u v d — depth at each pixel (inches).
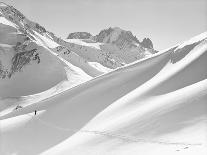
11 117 3843.5
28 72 7539.4
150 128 2039.9
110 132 2247.8
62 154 2172.7
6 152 2770.7
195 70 2920.8
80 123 2965.1
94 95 3597.4
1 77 7436.0
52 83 7214.6
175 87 2807.6
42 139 2864.2
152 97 2790.4
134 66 4025.6
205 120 1860.2
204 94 2190.0
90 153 2009.1
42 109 3713.1
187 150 1471.5
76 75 7657.5
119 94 3390.7
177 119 2005.4
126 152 1804.9
